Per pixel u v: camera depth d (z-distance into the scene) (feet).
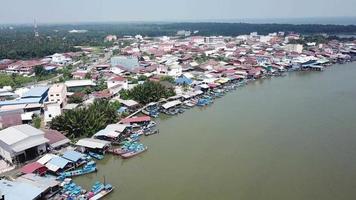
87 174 187.32
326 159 199.62
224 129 256.52
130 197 163.32
